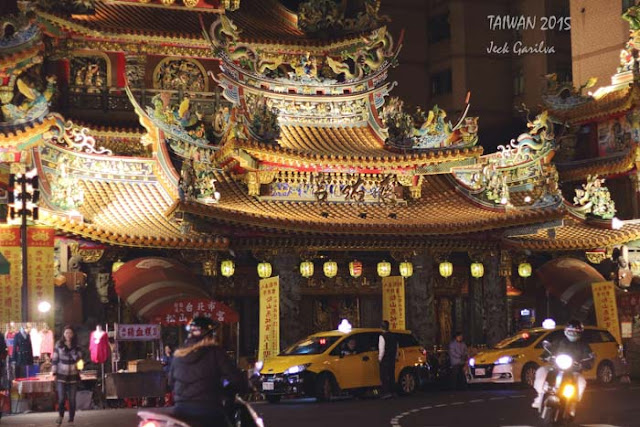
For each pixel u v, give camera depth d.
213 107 47.81
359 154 40.09
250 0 53.94
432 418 24.05
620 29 57.00
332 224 36.66
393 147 41.06
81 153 37.09
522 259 42.69
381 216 39.75
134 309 32.38
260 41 48.78
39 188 32.81
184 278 33.91
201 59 48.50
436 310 42.19
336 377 30.39
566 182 53.38
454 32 71.81
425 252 39.38
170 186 37.81
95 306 35.06
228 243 35.56
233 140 37.00
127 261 35.44
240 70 39.97
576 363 20.06
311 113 41.81
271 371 29.95
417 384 33.16
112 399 30.61
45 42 45.41
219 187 39.22
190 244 35.03
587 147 52.81
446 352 39.91
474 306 41.53
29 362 30.00
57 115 35.16
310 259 38.09
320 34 50.41
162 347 35.22
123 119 46.97
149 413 12.54
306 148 40.06
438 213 40.44
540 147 44.31
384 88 42.75
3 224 31.17
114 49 47.06
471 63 71.44
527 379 34.53
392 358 31.31
